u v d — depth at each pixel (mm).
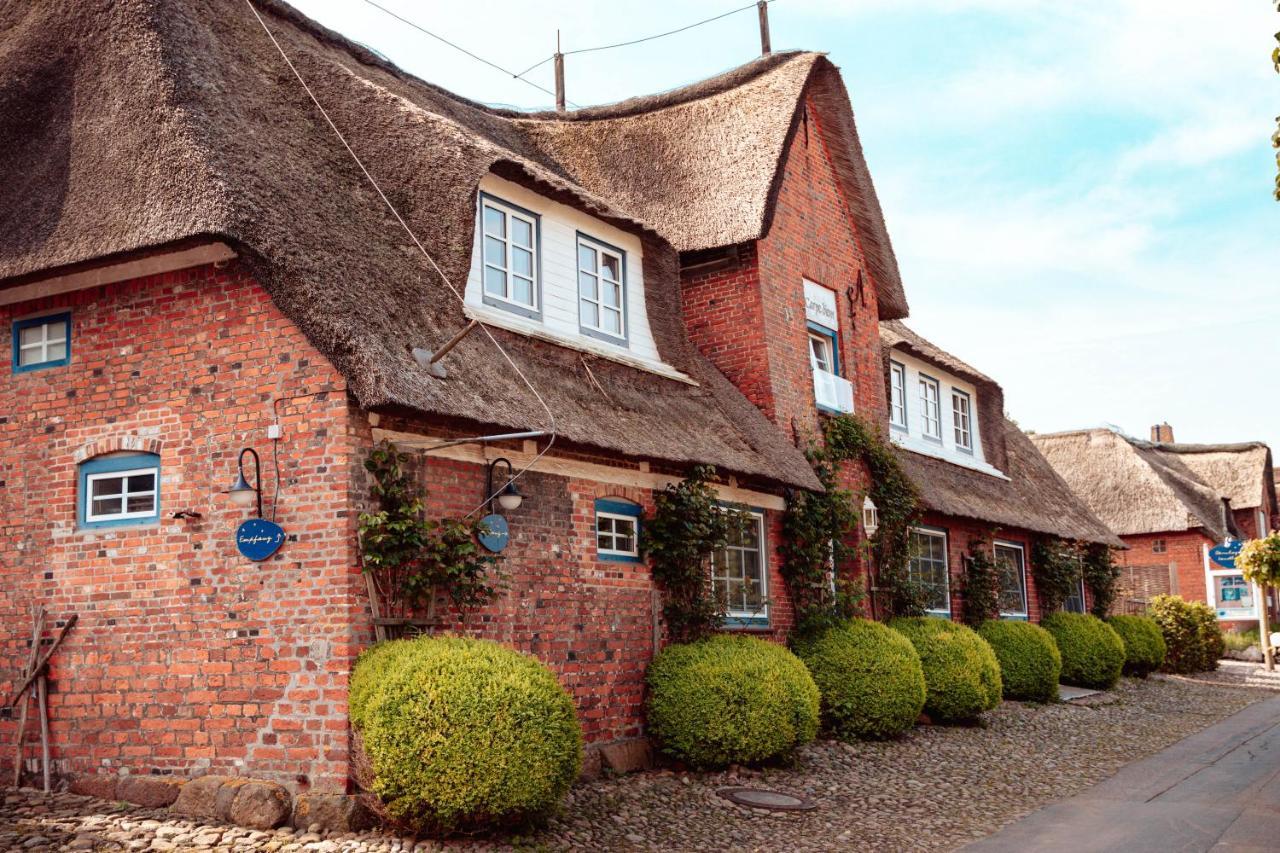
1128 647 24406
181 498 9109
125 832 7855
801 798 10352
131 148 9148
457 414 8656
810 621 14258
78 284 9695
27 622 9547
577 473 11008
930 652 15234
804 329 16203
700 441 12266
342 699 8234
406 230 10523
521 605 10086
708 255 15594
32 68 10195
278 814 8086
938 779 11633
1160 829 9359
